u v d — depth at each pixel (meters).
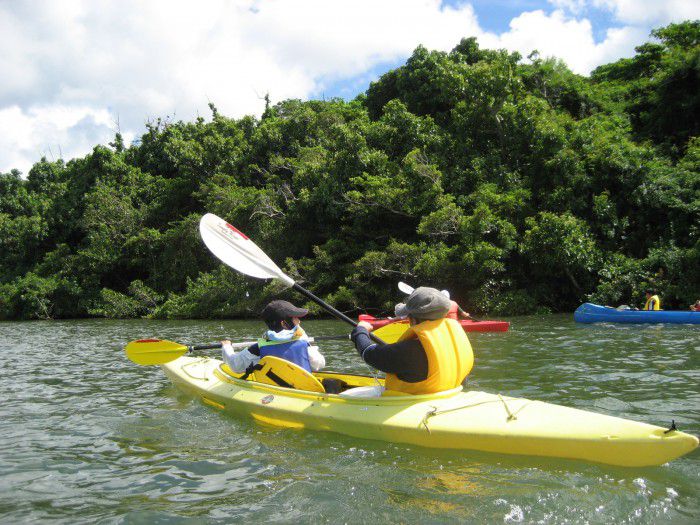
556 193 17.30
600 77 28.58
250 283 19.34
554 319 13.74
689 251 15.34
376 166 19.36
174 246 24.22
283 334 4.73
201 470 3.52
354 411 4.02
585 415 3.45
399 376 3.91
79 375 7.43
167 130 31.86
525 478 3.12
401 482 3.14
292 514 2.83
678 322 11.45
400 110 20.48
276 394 4.62
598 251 16.14
